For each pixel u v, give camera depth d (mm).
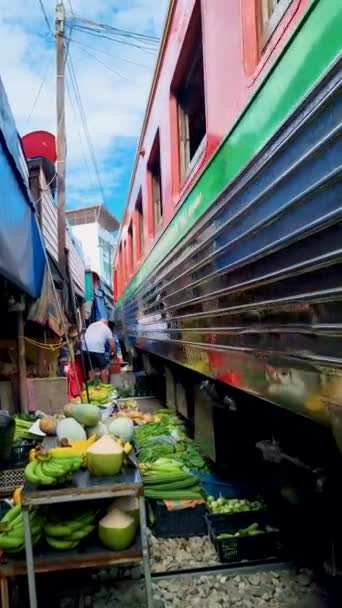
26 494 1657
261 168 1426
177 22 2715
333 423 1073
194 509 2484
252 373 1593
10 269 2891
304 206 1172
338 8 974
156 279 3717
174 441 3574
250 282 1568
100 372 7289
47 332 6004
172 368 4668
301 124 1159
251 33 1607
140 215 5246
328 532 1741
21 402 4121
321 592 1935
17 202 3174
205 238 2129
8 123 2775
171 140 2990
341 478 1604
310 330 1172
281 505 2346
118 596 1953
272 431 2105
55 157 6945
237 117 1637
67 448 1917
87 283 11742
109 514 1824
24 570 1713
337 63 983
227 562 2170
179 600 1922
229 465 2877
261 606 1865
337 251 1031
